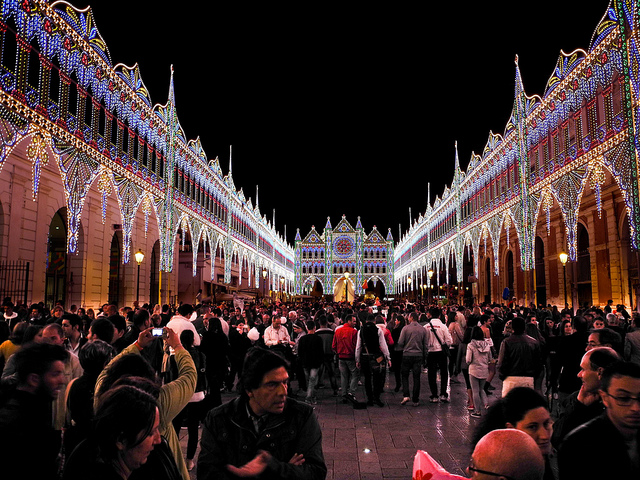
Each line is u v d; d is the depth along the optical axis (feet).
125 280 86.33
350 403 37.01
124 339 24.09
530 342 24.63
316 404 36.76
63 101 55.42
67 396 12.70
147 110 79.82
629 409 8.62
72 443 12.02
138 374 11.08
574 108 66.80
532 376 24.47
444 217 149.18
